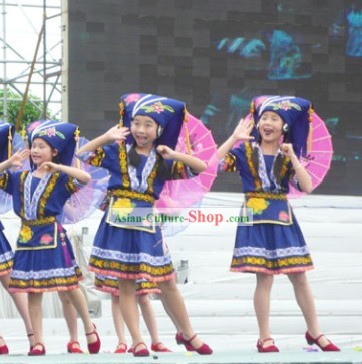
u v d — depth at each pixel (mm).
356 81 30938
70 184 15766
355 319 21562
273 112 15820
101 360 13484
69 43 28984
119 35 29281
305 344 20375
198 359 13531
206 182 15945
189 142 15633
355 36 30984
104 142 15117
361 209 26844
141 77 29391
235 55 30031
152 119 15148
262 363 13234
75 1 29031
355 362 13391
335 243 25000
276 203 15734
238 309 21297
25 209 15750
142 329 20172
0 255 16312
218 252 23844
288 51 30469
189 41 29734
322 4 30766
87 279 22266
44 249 15641
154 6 29547
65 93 29141
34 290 15492
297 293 15750
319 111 30703
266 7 30344
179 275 22734
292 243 15594
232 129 29875
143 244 14914
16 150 16969
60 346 19297
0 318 20922
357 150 30875
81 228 23750
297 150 16125
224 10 29984
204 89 29766
